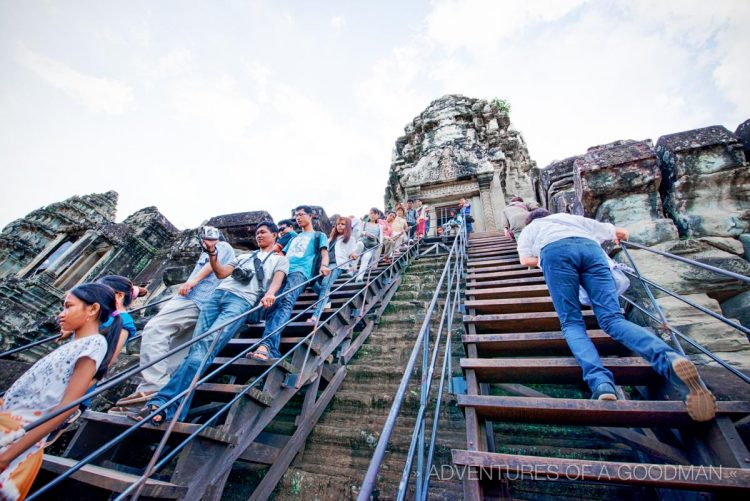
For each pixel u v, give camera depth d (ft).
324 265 13.00
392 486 8.86
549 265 8.27
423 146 49.98
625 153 13.46
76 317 6.52
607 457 8.77
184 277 21.13
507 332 11.19
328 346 12.21
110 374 13.69
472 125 50.08
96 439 8.01
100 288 6.91
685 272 10.87
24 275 50.14
